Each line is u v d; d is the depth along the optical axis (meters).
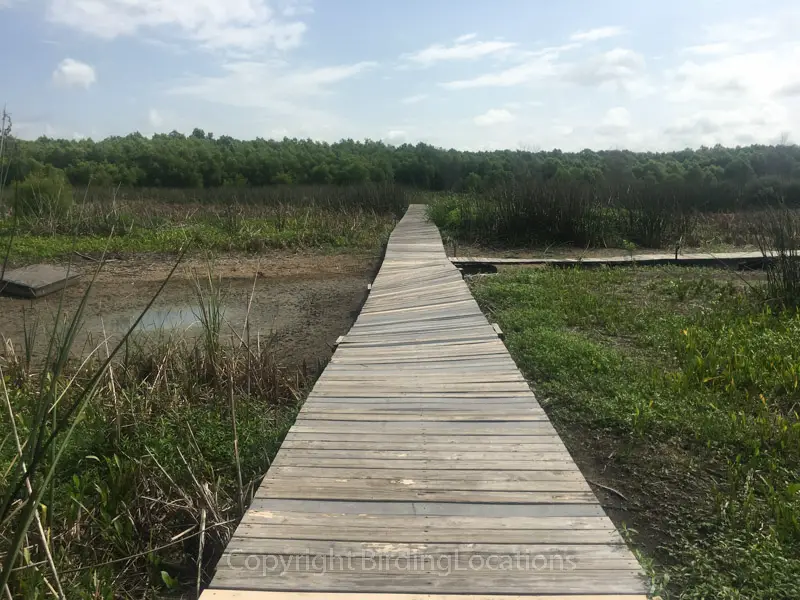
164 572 2.95
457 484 2.89
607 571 2.25
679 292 7.65
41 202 13.59
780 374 4.67
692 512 3.11
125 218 14.57
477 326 5.86
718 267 10.17
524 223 12.98
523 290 7.79
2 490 3.14
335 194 20.02
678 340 5.63
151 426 4.40
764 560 2.62
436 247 11.36
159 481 3.71
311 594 2.13
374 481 2.92
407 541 2.44
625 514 3.17
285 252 12.75
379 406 3.89
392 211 18.86
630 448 3.82
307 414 3.76
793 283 6.87
